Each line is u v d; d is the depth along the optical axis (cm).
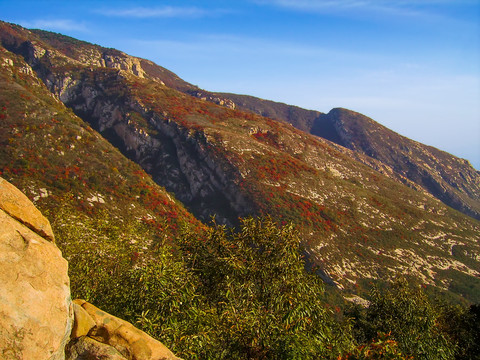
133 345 464
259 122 13338
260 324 743
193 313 741
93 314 482
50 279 386
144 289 809
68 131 5781
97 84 13462
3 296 336
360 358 706
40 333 351
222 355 723
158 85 14125
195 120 11506
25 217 429
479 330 2058
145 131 10969
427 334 1364
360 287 5866
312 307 841
